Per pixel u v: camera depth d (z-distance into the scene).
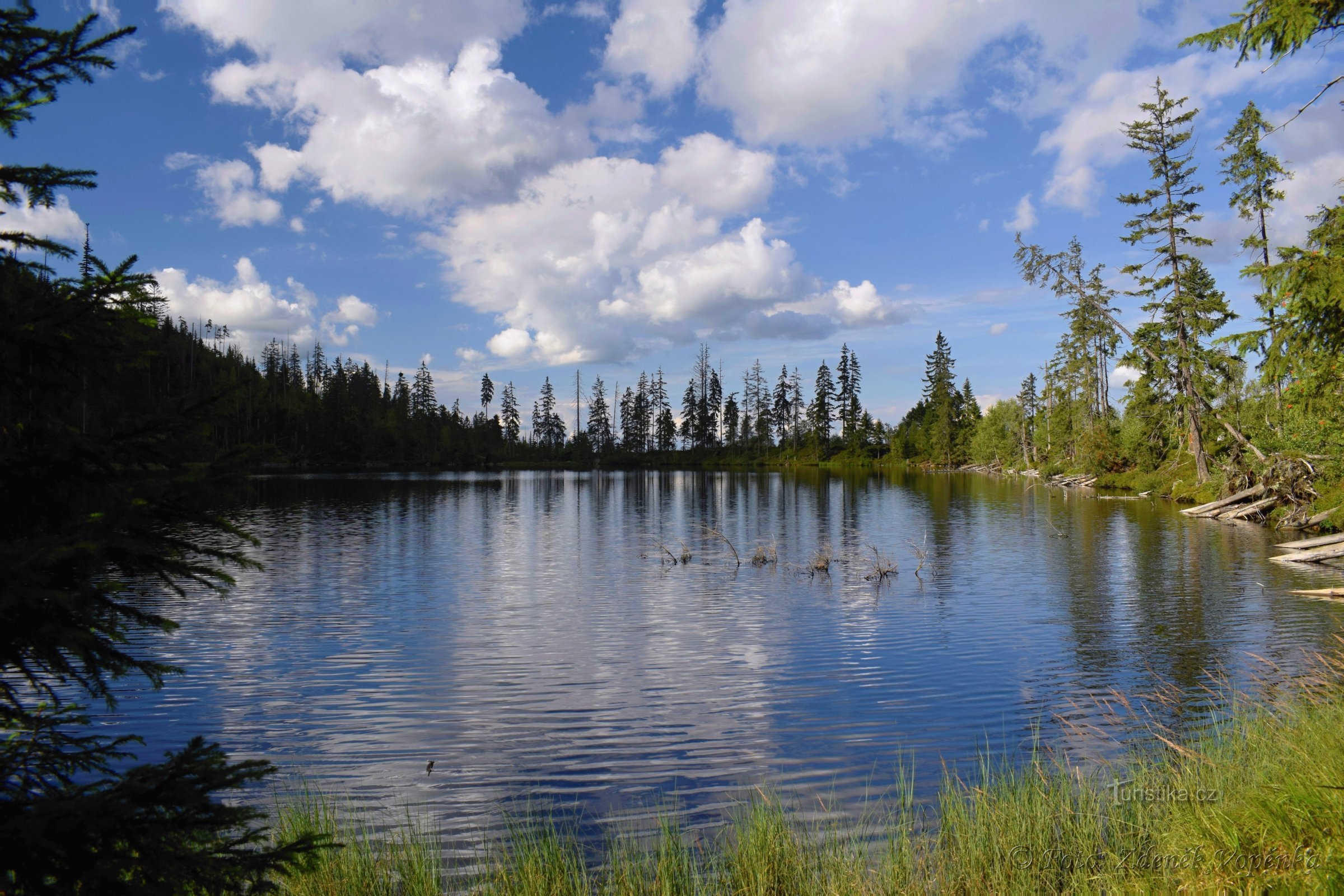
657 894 5.36
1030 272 45.88
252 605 16.98
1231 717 9.05
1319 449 27.94
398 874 5.71
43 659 2.69
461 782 7.88
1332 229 9.16
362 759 8.50
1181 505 40.00
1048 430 73.06
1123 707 9.86
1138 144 41.53
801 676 11.62
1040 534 29.00
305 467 93.25
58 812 2.41
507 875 5.76
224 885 2.81
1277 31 8.09
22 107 3.03
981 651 12.86
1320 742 6.06
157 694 10.79
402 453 108.50
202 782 2.69
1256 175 36.03
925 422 117.00
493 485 68.12
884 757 8.44
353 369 126.88
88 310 2.73
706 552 25.42
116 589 2.88
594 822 6.95
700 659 12.64
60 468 2.69
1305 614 14.73
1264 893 4.26
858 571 21.42
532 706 10.33
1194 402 40.44
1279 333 9.42
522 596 17.97
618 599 17.64
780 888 5.40
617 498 51.28
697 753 8.64
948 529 31.41
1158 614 15.15
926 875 5.46
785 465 117.31
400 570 21.81
